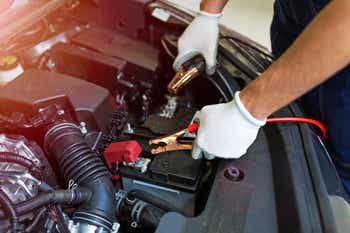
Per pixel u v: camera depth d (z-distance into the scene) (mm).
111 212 626
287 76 543
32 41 918
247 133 660
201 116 728
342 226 564
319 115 891
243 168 680
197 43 910
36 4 875
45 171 670
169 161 735
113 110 822
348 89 783
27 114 708
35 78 751
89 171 646
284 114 751
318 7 834
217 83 868
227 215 599
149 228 672
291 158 660
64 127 692
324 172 715
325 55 496
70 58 918
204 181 717
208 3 911
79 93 742
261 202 619
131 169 746
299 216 559
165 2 1059
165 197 738
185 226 581
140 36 1021
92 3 1013
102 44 976
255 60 910
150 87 938
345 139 840
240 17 2127
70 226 585
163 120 862
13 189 562
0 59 839
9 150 630
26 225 538
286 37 1019
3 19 792
